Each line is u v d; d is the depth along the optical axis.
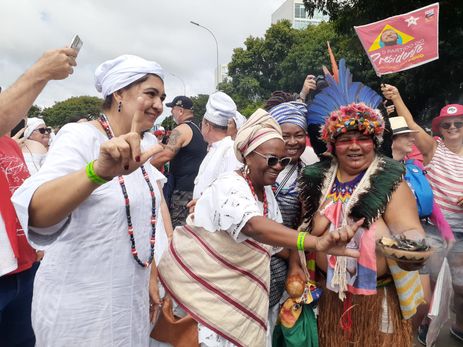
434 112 14.55
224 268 2.13
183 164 4.69
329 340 2.50
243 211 1.86
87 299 1.70
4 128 1.51
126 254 1.77
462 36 12.27
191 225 2.27
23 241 2.17
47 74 1.53
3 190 2.06
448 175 3.60
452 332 3.60
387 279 2.32
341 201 2.36
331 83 2.69
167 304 2.44
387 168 2.30
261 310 2.20
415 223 2.21
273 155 2.06
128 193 1.76
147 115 1.82
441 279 2.73
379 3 12.63
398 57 3.63
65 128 1.74
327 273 2.37
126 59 1.81
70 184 1.36
